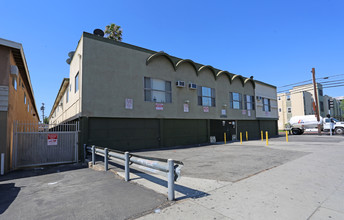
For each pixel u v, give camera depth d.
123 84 12.62
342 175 5.96
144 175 6.36
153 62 14.34
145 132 13.55
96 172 7.25
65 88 17.86
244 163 8.05
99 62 11.75
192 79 16.92
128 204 4.02
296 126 29.45
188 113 16.25
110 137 11.92
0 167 7.51
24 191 5.23
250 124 23.23
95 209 3.83
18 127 9.70
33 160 8.81
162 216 3.46
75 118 12.48
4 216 3.65
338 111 62.44
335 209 3.64
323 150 11.33
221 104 19.39
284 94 46.88
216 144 16.67
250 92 23.42
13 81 8.77
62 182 6.03
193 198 4.27
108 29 26.22
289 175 6.02
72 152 9.77
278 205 3.84
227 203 3.97
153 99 14.16
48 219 3.47
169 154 10.96
